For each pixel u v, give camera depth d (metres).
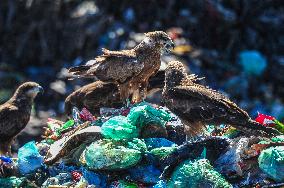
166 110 14.41
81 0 28.00
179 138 13.66
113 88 15.09
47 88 25.77
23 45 27.30
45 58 27.16
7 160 13.55
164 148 12.80
